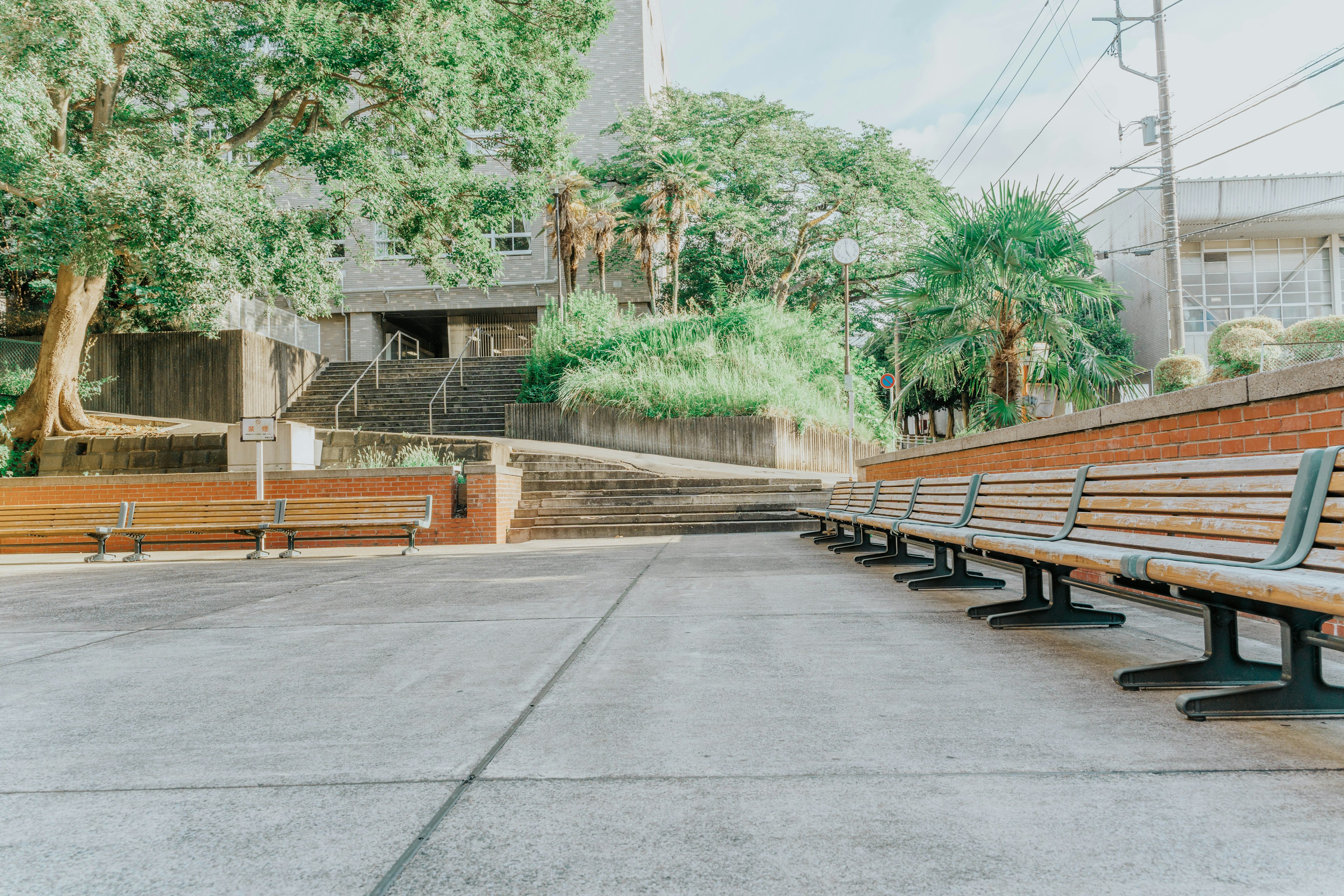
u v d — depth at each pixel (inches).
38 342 834.8
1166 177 748.6
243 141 694.5
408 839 84.7
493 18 715.4
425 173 736.3
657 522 523.5
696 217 1302.9
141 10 519.5
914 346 518.0
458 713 129.7
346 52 600.7
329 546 492.1
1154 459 220.2
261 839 85.4
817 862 77.3
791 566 324.5
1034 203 456.1
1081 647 169.0
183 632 210.2
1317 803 87.7
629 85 1401.3
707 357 833.5
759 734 115.6
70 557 467.2
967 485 255.8
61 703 141.4
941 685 139.8
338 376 968.9
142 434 665.6
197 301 584.7
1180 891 70.2
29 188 522.0
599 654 169.8
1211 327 1311.5
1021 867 75.2
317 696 142.4
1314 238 1338.6
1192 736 111.0
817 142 1379.2
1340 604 96.0
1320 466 120.4
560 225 1242.0
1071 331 479.2
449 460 593.9
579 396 791.7
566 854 80.5
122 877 77.6
